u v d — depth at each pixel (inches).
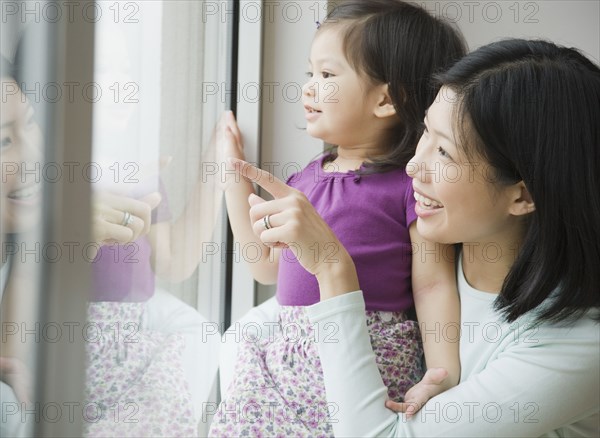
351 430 33.5
